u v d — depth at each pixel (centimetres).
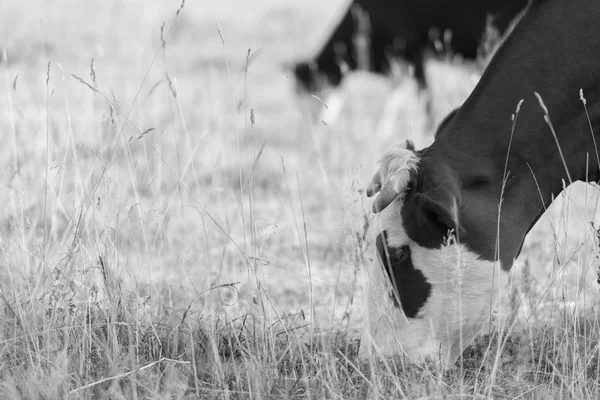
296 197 1522
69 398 668
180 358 755
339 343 820
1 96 2016
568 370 737
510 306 858
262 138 2038
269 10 4197
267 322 856
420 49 2239
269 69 3098
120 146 1150
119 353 736
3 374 712
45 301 791
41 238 980
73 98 2023
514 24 818
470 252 737
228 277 1002
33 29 2941
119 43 3020
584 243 848
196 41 3534
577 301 840
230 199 1327
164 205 1236
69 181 1098
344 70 1512
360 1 2300
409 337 754
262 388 689
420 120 2070
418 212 721
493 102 757
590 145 777
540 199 770
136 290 809
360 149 1786
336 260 1159
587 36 763
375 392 667
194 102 2084
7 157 1195
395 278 756
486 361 743
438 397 675
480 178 745
